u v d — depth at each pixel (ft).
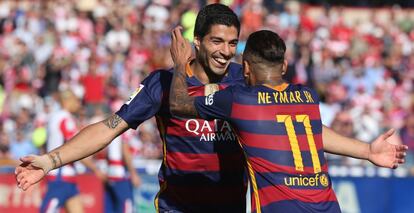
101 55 173.58
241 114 49.37
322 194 48.57
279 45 50.67
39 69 171.32
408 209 110.22
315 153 49.32
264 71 50.52
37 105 155.84
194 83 53.16
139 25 190.70
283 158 48.57
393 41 205.36
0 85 168.25
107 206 102.47
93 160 106.83
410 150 130.82
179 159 53.72
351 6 226.99
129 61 171.22
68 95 95.35
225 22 51.70
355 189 109.70
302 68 173.78
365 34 206.80
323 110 129.08
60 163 50.19
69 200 96.27
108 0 198.29
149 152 130.62
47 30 185.88
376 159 54.49
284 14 204.54
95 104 129.80
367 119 139.44
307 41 187.83
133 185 102.63
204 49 52.34
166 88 52.85
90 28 189.06
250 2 196.85
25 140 132.36
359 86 176.76
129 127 52.60
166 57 164.25
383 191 110.01
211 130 52.80
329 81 172.35
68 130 94.32
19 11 195.93
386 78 182.80
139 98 52.70
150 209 105.50
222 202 54.44
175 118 53.06
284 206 47.83
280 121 49.21
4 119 147.13
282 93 50.01
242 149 50.16
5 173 101.60
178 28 50.90
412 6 229.04
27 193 101.76
